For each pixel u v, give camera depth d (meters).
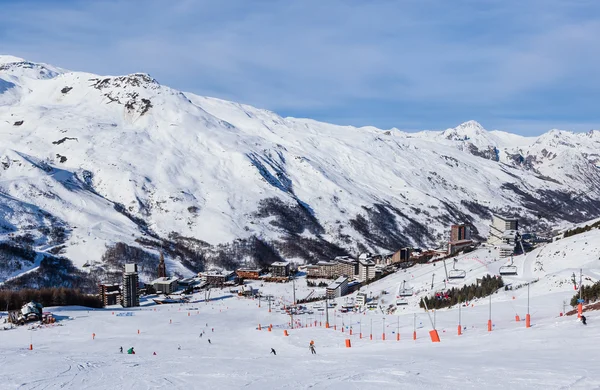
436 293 138.00
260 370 45.19
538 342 45.94
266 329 128.12
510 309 94.56
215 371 46.53
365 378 34.03
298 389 32.88
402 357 46.75
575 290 99.81
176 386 40.28
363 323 117.25
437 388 29.09
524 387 27.38
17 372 54.44
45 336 134.38
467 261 190.75
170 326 154.50
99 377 48.12
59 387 44.12
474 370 33.59
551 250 157.62
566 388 26.48
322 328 111.31
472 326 81.06
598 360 34.09
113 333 141.50
